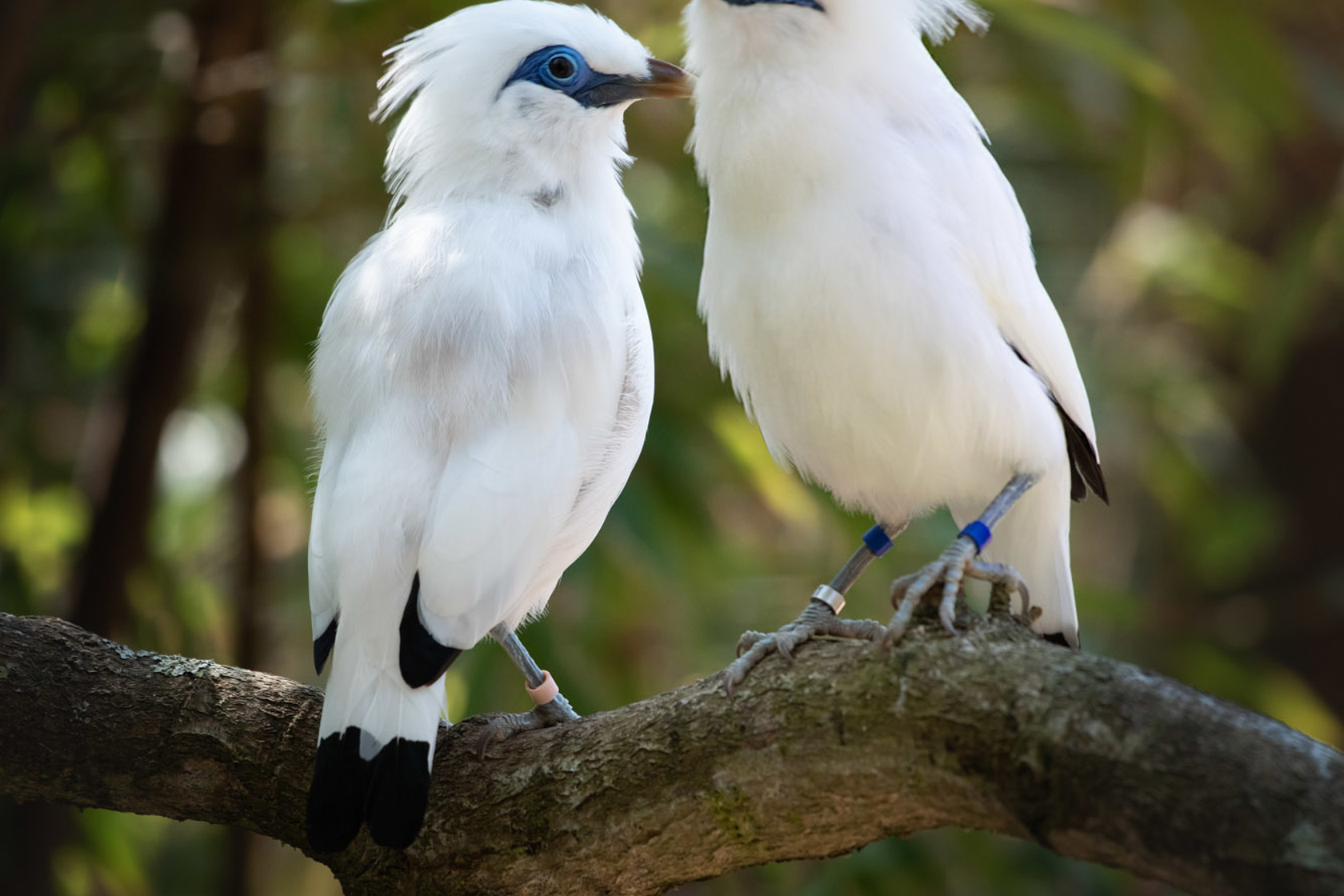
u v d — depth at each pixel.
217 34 11.89
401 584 6.02
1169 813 4.79
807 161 6.26
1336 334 16.80
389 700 5.79
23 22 10.53
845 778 5.55
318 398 6.87
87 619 12.03
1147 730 4.91
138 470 12.17
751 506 14.48
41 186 12.71
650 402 7.27
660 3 11.53
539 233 7.05
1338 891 4.53
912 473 6.71
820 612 6.94
